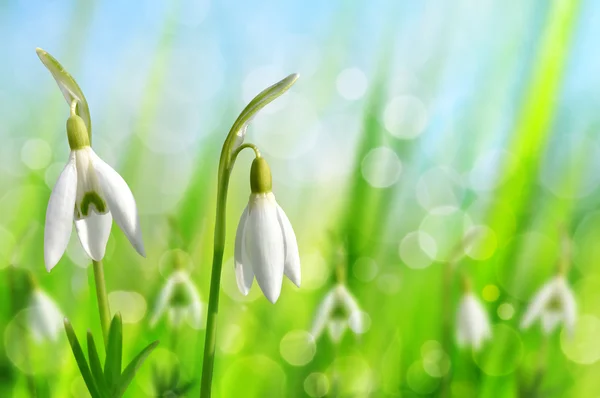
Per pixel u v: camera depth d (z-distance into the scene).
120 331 0.28
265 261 0.28
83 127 0.28
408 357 0.42
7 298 0.38
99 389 0.28
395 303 0.46
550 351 0.42
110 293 0.42
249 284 0.30
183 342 0.39
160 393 0.36
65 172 0.28
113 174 0.28
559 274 0.39
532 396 0.37
